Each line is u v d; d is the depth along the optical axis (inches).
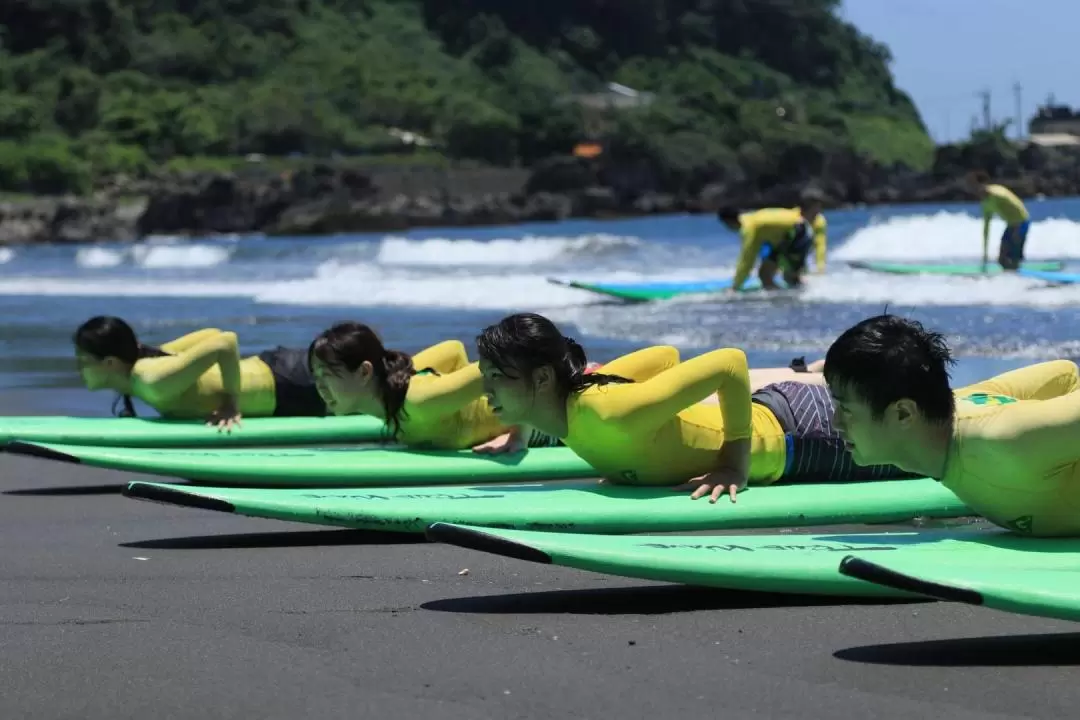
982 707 117.7
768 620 147.1
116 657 135.6
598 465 201.2
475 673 128.8
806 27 5767.7
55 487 246.7
